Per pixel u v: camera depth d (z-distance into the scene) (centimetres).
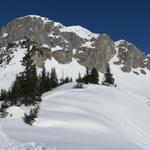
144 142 5675
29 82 6662
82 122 5106
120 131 5578
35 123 4700
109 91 8969
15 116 4962
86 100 7456
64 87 9581
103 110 6894
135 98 9412
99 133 4750
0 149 2652
